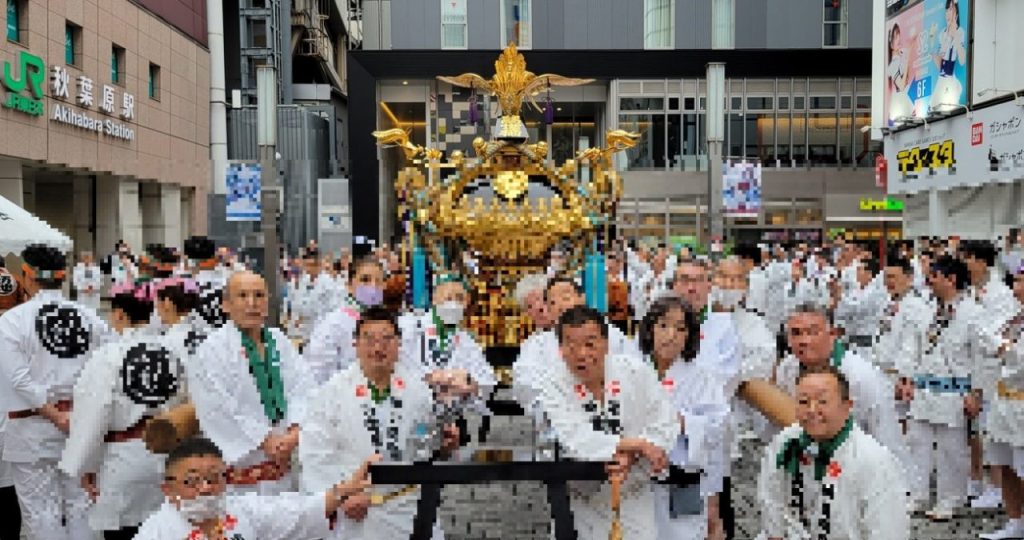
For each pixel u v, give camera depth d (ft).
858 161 85.61
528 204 22.40
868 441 11.27
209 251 31.32
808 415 11.56
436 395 14.76
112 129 64.85
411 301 22.62
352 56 84.02
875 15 69.15
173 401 15.14
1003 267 24.68
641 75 84.79
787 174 84.74
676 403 14.58
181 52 79.46
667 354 15.17
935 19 58.70
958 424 19.26
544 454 13.48
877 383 16.10
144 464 14.94
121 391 14.85
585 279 22.50
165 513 10.91
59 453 15.93
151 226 77.30
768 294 31.04
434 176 23.26
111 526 14.98
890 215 85.15
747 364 16.49
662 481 14.01
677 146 85.35
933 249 28.84
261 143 36.06
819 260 37.42
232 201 38.55
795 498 12.21
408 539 13.91
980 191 54.95
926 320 19.76
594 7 86.84
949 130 56.85
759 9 86.33
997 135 50.78
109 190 68.59
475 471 12.56
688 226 84.94
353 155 84.58
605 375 13.08
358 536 13.50
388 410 13.99
